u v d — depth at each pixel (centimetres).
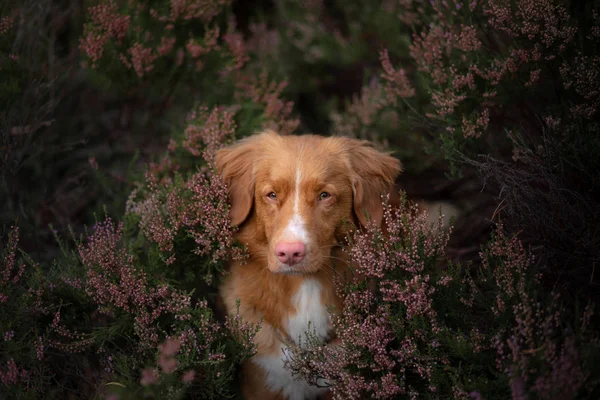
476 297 321
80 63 510
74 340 359
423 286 315
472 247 430
